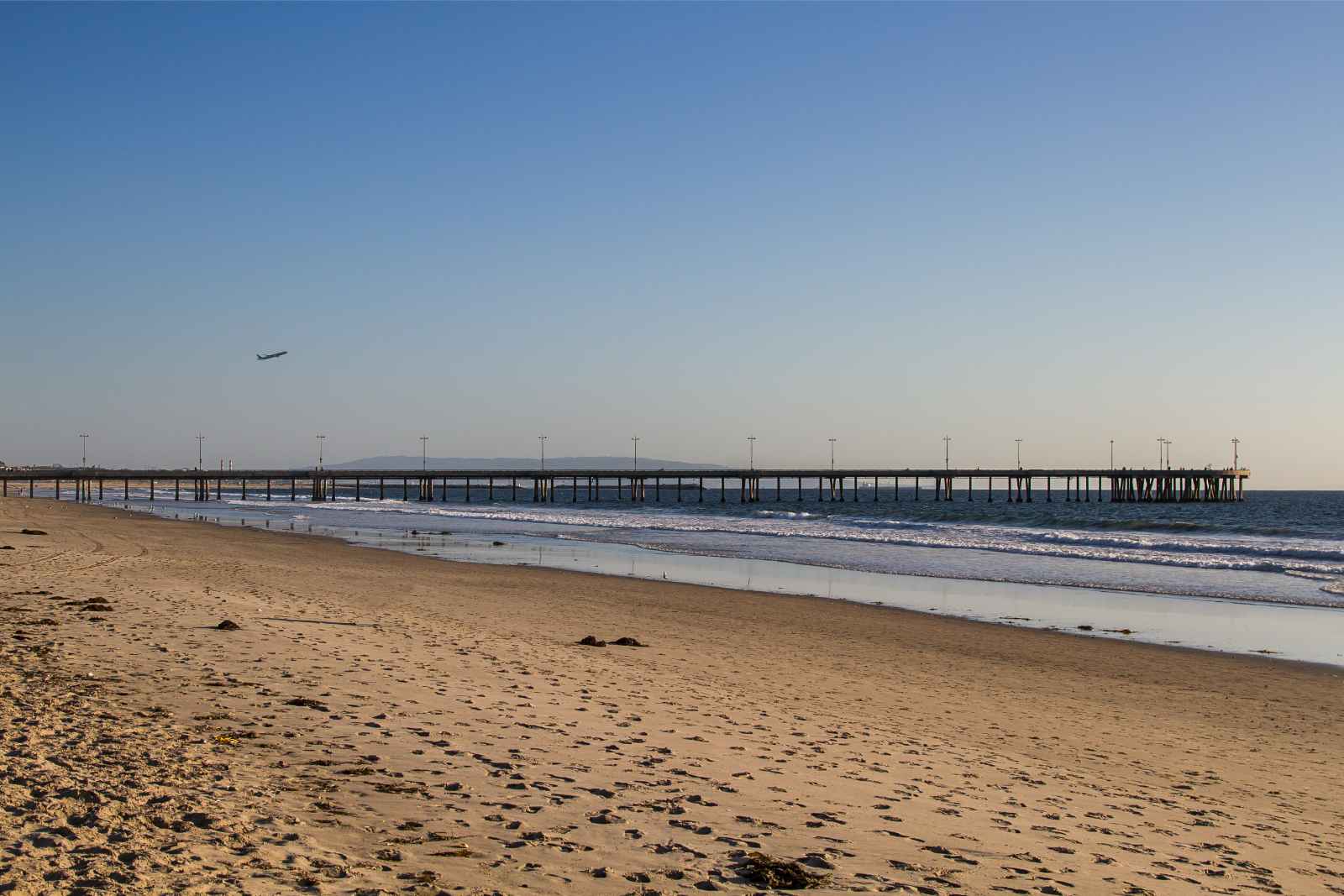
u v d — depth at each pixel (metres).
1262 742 14.06
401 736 10.05
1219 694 17.47
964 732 13.31
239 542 47.53
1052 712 15.34
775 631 23.14
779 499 154.25
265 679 12.55
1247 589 32.81
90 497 136.00
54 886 5.60
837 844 7.64
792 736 11.77
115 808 7.10
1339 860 8.74
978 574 37.69
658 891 6.32
